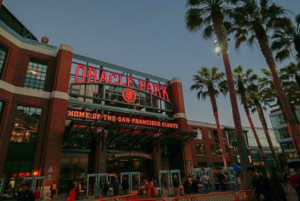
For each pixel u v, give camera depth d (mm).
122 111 29641
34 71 24062
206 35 18453
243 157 13094
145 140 31734
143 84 35281
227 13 17688
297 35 19312
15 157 19828
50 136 21312
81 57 29406
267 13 18547
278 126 64938
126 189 18344
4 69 21312
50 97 23516
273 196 5754
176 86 37375
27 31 29938
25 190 7160
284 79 31375
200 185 18344
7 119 20234
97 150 25891
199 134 45031
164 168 34844
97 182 20234
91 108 27641
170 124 31922
